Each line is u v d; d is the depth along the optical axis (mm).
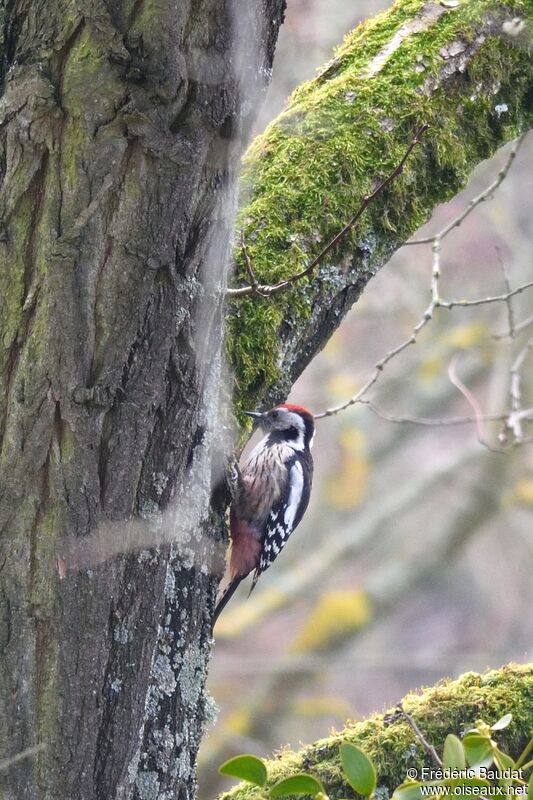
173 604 7406
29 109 5855
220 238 6457
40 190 5961
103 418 6195
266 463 11945
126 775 6762
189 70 5895
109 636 6480
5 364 6098
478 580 26953
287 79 17781
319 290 8805
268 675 21984
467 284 22750
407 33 9547
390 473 25312
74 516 6172
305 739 21734
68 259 5934
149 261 6047
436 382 24156
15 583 6176
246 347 8453
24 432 6090
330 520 24500
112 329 6086
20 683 6250
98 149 5855
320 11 18000
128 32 5770
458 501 25000
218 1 5941
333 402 22969
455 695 8422
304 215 8812
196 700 7633
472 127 9547
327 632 22609
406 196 9141
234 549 11047
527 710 8258
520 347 21578
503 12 9570
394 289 22594
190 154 5934
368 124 9078
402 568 23609
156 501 6586
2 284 6047
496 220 21594
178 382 6520
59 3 5879
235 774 6086
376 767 8133
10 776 6297
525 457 22922
